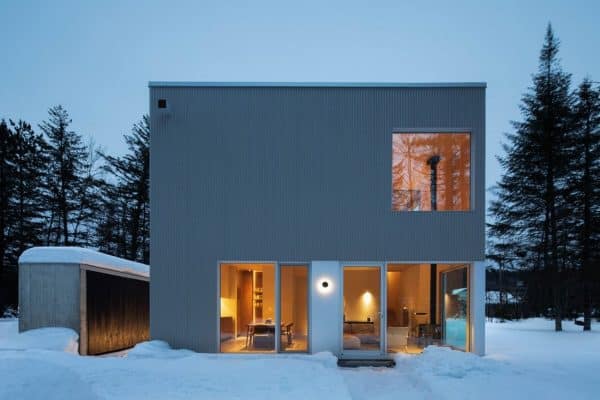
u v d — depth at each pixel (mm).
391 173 9125
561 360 8242
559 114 16219
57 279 9953
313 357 8430
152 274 9055
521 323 18078
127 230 24328
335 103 9211
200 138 9211
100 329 10711
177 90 9273
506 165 17953
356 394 6496
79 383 4547
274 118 9219
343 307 8992
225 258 9047
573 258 16125
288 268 9141
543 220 16656
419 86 9195
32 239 21609
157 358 8156
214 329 8953
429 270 9531
